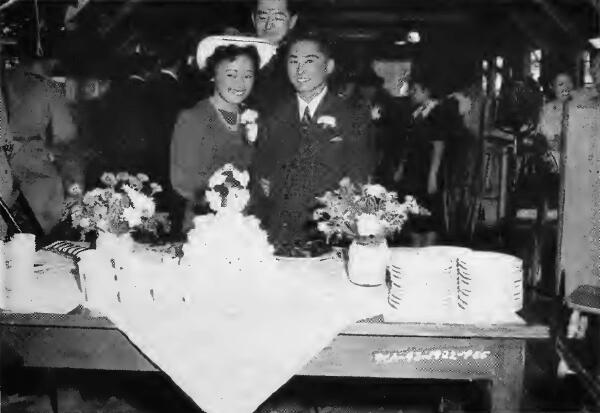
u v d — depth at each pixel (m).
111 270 1.61
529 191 2.36
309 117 2.39
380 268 1.71
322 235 2.18
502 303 1.52
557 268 1.56
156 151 3.38
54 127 2.60
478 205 3.33
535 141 2.54
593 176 1.48
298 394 2.45
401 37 3.86
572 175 1.51
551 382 1.78
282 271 1.84
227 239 1.66
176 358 1.53
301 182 2.26
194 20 3.81
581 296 1.50
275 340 1.54
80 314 1.57
